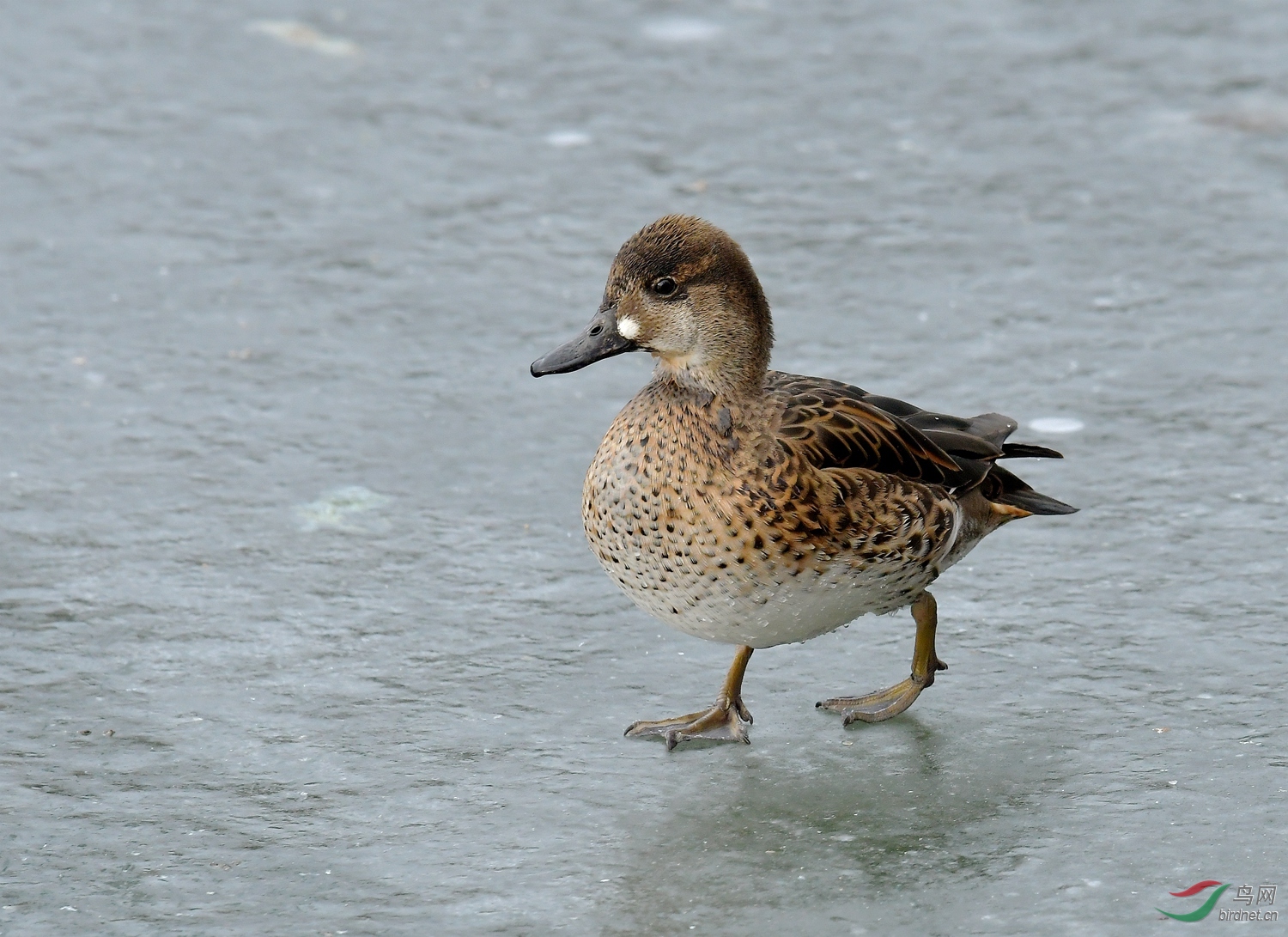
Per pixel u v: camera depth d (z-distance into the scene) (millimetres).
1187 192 15938
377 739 9109
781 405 9164
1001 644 9945
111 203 15836
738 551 8766
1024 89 18000
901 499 8977
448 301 14375
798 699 9602
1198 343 13477
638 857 8148
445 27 19562
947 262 14852
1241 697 9297
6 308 14031
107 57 18719
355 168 16547
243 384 13039
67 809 8461
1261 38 19031
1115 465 11820
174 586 10500
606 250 15164
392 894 7855
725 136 17141
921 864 8047
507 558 10930
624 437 9078
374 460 12062
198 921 7660
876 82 18203
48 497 11445
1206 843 8117
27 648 9805
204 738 9086
